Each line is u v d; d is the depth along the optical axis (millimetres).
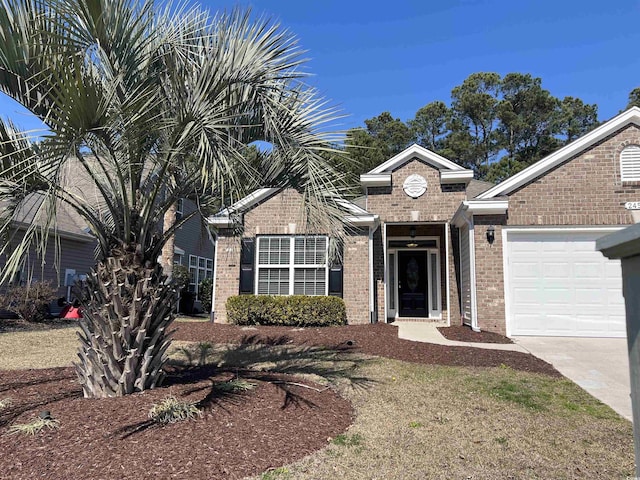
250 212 12625
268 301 11477
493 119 36344
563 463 3561
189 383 5195
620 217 9938
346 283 11969
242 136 4941
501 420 4562
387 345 8633
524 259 10242
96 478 2949
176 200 5195
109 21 4148
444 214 12672
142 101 4172
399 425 4352
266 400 4660
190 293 17719
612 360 7410
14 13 3773
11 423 3803
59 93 3189
